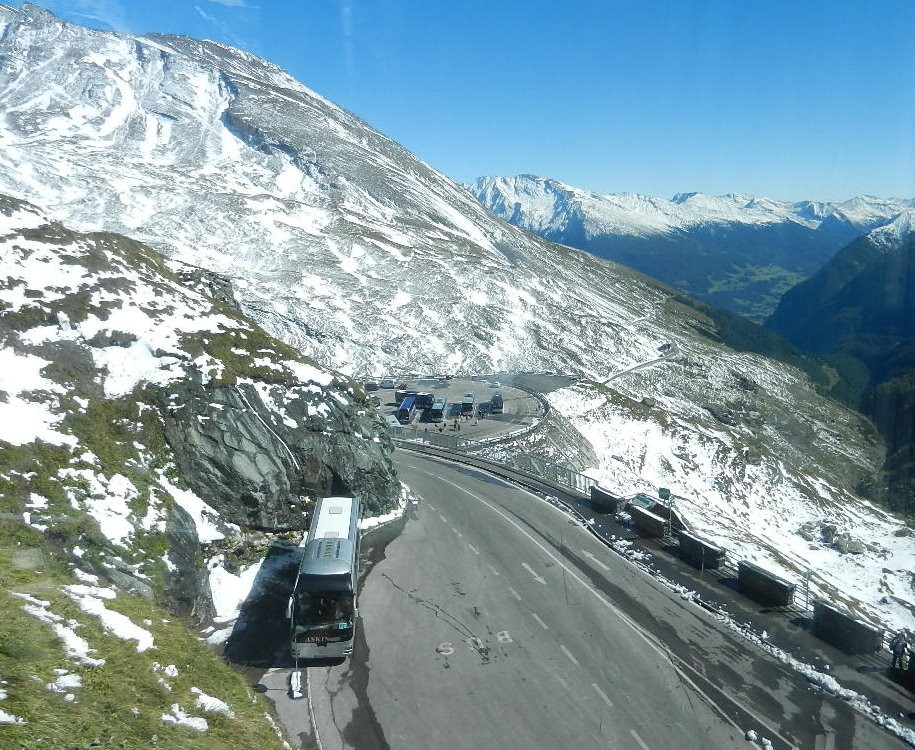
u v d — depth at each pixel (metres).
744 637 19.67
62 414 21.70
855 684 16.94
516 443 51.88
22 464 18.73
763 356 172.75
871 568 55.03
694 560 25.64
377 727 15.47
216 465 24.36
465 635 19.86
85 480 19.80
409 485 36.66
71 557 16.80
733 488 69.25
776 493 71.06
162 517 20.86
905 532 62.78
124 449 22.50
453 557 26.05
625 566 25.28
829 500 73.38
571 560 25.84
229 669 16.47
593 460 60.41
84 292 27.16
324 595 18.00
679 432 76.44
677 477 67.56
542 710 16.11
